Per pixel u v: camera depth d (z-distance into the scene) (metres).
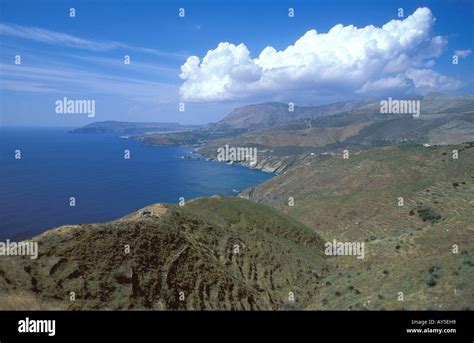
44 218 147.00
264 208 86.06
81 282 32.47
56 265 32.94
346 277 51.56
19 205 163.12
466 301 30.44
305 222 107.56
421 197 96.31
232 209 78.31
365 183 127.81
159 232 44.75
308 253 70.06
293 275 55.72
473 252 41.56
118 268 36.06
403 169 125.31
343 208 105.88
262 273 53.19
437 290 34.25
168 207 58.88
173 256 42.34
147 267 38.56
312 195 139.38
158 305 34.69
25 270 30.83
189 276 40.97
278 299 47.28
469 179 97.44
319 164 185.00
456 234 50.88
